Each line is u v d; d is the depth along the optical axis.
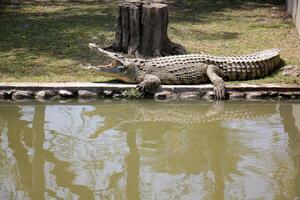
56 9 16.61
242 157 6.96
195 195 5.96
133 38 11.15
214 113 8.78
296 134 7.79
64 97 9.21
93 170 6.60
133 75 9.48
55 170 6.57
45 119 8.38
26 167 6.65
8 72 9.97
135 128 8.09
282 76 9.95
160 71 9.53
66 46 11.92
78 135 7.75
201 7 17.06
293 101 9.20
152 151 7.21
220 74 9.72
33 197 5.91
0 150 7.17
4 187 6.13
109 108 8.97
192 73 9.57
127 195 5.97
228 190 6.05
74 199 5.87
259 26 14.26
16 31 13.42
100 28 13.81
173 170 6.61
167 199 5.89
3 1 17.70
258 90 9.27
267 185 6.13
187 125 8.23
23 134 7.75
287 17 15.48
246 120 8.45
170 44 11.30
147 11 10.86
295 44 12.22
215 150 7.21
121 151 7.19
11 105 8.98
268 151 7.14
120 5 11.12
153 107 9.03
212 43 12.34
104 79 9.80
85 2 17.88
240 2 17.98
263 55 10.19
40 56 11.06
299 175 6.37
